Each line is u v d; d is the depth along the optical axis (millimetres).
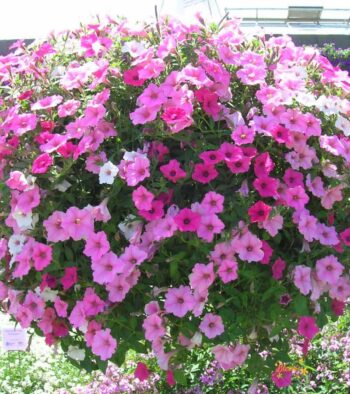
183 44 1653
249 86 1631
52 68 1734
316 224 1532
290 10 11359
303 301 1459
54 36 1871
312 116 1548
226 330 1493
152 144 1525
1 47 8391
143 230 1506
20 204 1489
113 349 1441
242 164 1451
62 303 1496
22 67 1742
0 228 1656
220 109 1536
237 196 1472
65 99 1673
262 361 1598
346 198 1636
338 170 1621
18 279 1615
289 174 1522
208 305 1521
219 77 1543
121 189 1513
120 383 2195
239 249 1427
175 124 1454
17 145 1607
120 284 1437
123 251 1497
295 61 1779
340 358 2391
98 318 1457
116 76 1595
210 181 1501
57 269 1517
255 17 11602
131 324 1497
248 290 1493
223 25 1772
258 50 1786
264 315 1488
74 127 1550
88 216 1453
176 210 1456
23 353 2648
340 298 1560
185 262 1461
